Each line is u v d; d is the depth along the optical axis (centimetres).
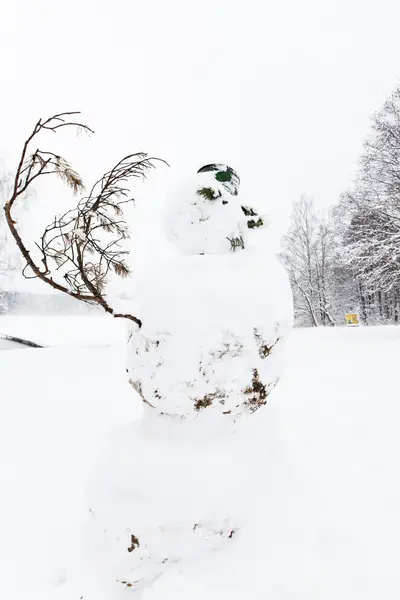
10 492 301
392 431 346
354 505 214
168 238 210
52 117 144
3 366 893
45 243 154
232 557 169
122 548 172
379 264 1552
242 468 182
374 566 170
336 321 2967
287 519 188
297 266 3044
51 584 205
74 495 295
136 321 180
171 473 171
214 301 171
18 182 145
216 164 221
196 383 171
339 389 510
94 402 548
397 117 1506
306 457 284
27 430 436
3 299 1989
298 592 157
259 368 179
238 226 206
